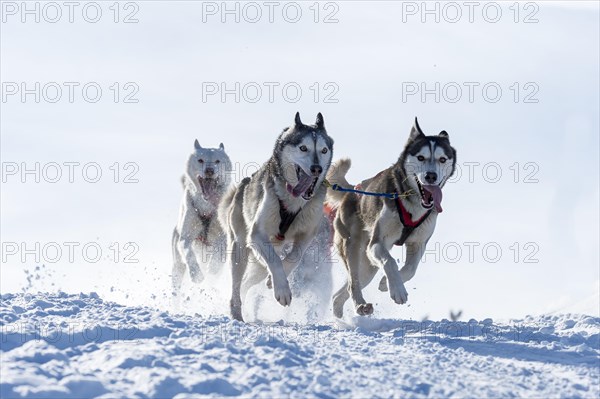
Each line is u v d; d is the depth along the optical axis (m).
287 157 10.24
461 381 6.43
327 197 11.34
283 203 10.23
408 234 10.54
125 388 5.74
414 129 10.62
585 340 9.12
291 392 5.75
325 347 7.69
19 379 5.64
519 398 6.06
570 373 7.25
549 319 11.33
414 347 8.10
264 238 10.20
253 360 6.61
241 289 11.32
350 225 11.02
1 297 10.79
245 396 5.64
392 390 5.97
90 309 9.52
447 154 10.48
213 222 14.05
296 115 10.42
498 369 7.11
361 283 11.38
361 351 7.66
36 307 9.52
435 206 10.17
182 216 14.09
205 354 6.76
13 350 6.74
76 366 6.37
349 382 6.13
